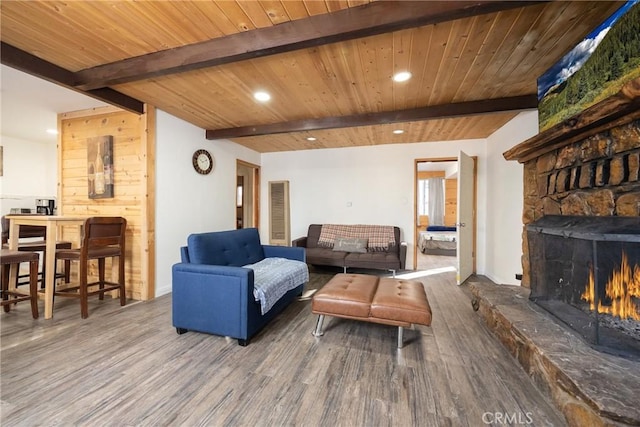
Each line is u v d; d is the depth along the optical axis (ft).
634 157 4.72
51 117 11.87
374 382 5.44
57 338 7.16
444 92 9.03
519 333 5.85
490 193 13.75
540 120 7.83
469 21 5.56
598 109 4.84
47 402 4.82
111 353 6.48
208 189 13.50
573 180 6.24
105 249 9.20
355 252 14.56
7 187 14.66
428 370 5.83
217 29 5.98
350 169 16.92
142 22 5.73
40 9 5.31
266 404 4.83
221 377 5.60
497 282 12.60
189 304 7.36
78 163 11.27
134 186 10.39
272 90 8.93
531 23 5.60
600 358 4.67
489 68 7.44
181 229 11.82
